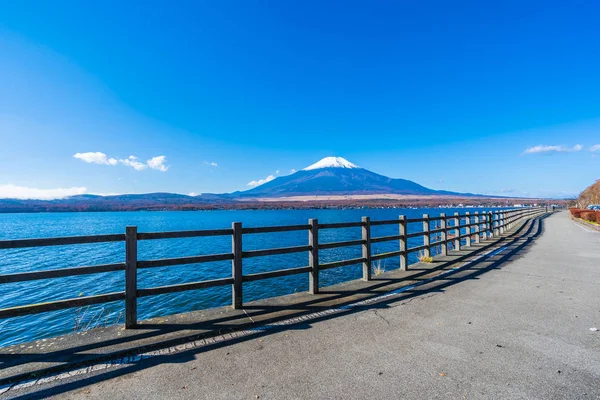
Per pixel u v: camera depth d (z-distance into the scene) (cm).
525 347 351
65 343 358
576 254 1012
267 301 522
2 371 299
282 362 321
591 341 366
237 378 292
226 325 416
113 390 275
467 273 731
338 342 368
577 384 279
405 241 769
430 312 469
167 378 293
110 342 361
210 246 3102
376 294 565
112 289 1443
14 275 331
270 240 3634
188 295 1250
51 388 278
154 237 423
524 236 1602
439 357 329
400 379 288
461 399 257
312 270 566
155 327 406
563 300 524
